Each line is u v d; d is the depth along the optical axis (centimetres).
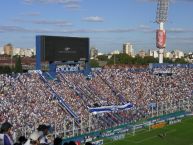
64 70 9281
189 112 10381
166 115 9494
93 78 9894
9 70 13100
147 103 9600
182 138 7750
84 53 9612
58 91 8356
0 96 7162
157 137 7756
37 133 1508
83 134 7088
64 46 9119
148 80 11200
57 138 1536
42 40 8688
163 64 12938
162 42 13688
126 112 8694
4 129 1553
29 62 16200
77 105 8138
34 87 8056
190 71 12838
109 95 9438
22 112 6862
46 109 7400
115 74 10731
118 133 7719
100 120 7944
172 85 11356
